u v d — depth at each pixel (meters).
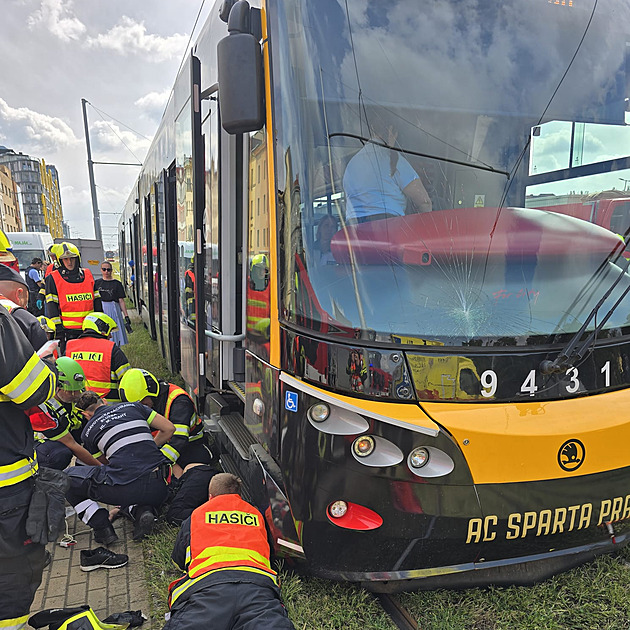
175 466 4.34
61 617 2.58
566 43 2.87
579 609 2.65
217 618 2.25
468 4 2.78
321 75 2.60
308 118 2.58
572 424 2.37
